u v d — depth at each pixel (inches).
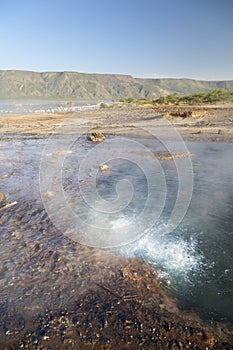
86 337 89.1
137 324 93.6
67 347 86.0
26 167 343.3
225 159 331.9
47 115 1192.2
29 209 201.8
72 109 1792.6
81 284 114.8
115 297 106.7
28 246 147.8
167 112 908.6
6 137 636.1
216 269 125.8
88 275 121.0
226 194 217.3
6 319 97.0
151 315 97.6
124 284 114.7
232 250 140.8
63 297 107.3
